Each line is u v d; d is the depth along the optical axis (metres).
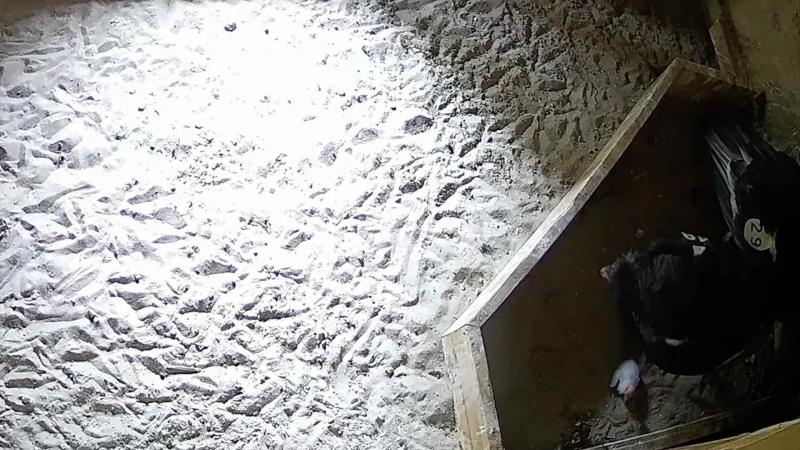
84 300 1.88
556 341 1.99
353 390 1.91
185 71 2.21
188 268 1.96
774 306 1.95
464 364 1.86
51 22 2.21
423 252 2.11
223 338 1.91
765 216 2.00
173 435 1.79
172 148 2.10
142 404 1.80
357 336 1.97
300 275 2.01
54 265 1.91
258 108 2.20
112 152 2.07
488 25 2.49
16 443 1.72
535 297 2.01
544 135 2.34
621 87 2.47
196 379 1.85
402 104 2.30
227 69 2.24
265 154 2.14
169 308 1.91
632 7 2.63
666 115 2.27
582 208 2.10
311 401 1.88
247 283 1.98
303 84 2.27
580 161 2.32
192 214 2.03
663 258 1.94
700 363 1.94
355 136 2.22
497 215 2.20
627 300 1.98
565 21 2.55
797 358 1.95
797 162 2.12
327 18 2.39
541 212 2.23
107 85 2.15
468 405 1.84
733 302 1.93
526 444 1.88
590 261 2.08
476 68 2.41
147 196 2.03
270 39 2.32
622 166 2.19
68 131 2.07
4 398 1.75
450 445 1.89
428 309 2.04
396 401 1.91
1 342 1.81
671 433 1.89
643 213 2.16
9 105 2.08
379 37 2.40
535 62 2.46
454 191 2.20
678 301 1.92
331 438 1.85
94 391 1.80
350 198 2.13
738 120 2.30
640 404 1.97
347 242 2.07
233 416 1.83
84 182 2.02
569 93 2.42
